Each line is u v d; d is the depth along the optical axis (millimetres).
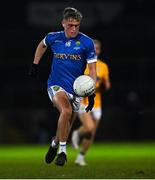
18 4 100875
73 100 27875
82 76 26797
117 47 94062
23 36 95875
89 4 95562
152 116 80688
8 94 85500
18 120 80000
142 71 90312
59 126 26469
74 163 37562
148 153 50094
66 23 26812
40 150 59562
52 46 27797
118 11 96812
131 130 80438
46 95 85750
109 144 71625
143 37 95312
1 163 38281
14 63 92688
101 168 32000
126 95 84625
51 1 95688
